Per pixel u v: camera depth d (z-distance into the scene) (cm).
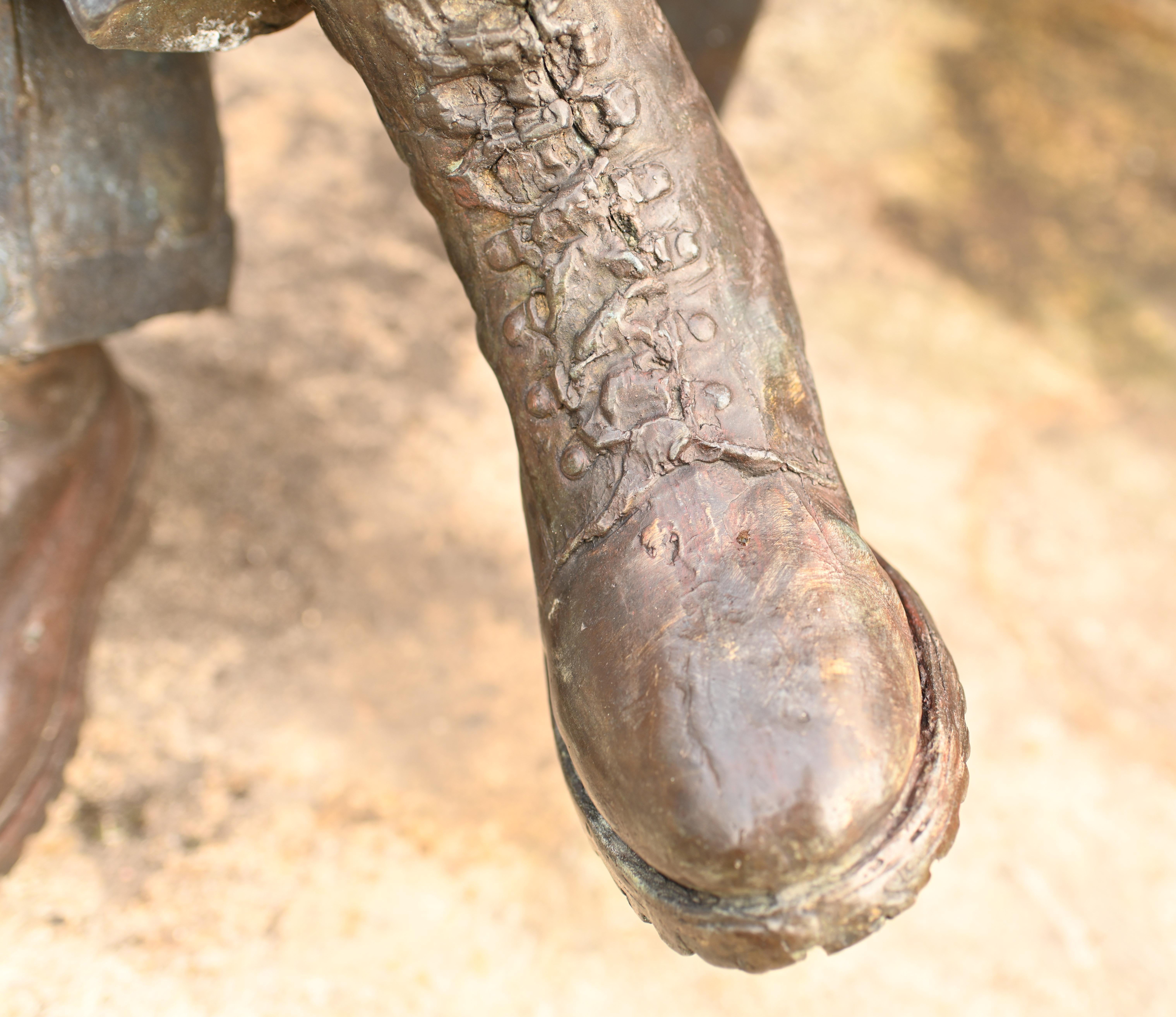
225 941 85
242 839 89
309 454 108
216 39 76
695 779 69
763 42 171
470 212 74
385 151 140
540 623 75
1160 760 96
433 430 112
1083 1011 86
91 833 88
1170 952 89
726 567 72
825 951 69
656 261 74
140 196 82
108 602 95
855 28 179
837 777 68
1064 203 155
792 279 134
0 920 85
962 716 72
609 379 73
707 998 86
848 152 155
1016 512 113
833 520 73
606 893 89
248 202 129
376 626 97
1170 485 119
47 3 77
